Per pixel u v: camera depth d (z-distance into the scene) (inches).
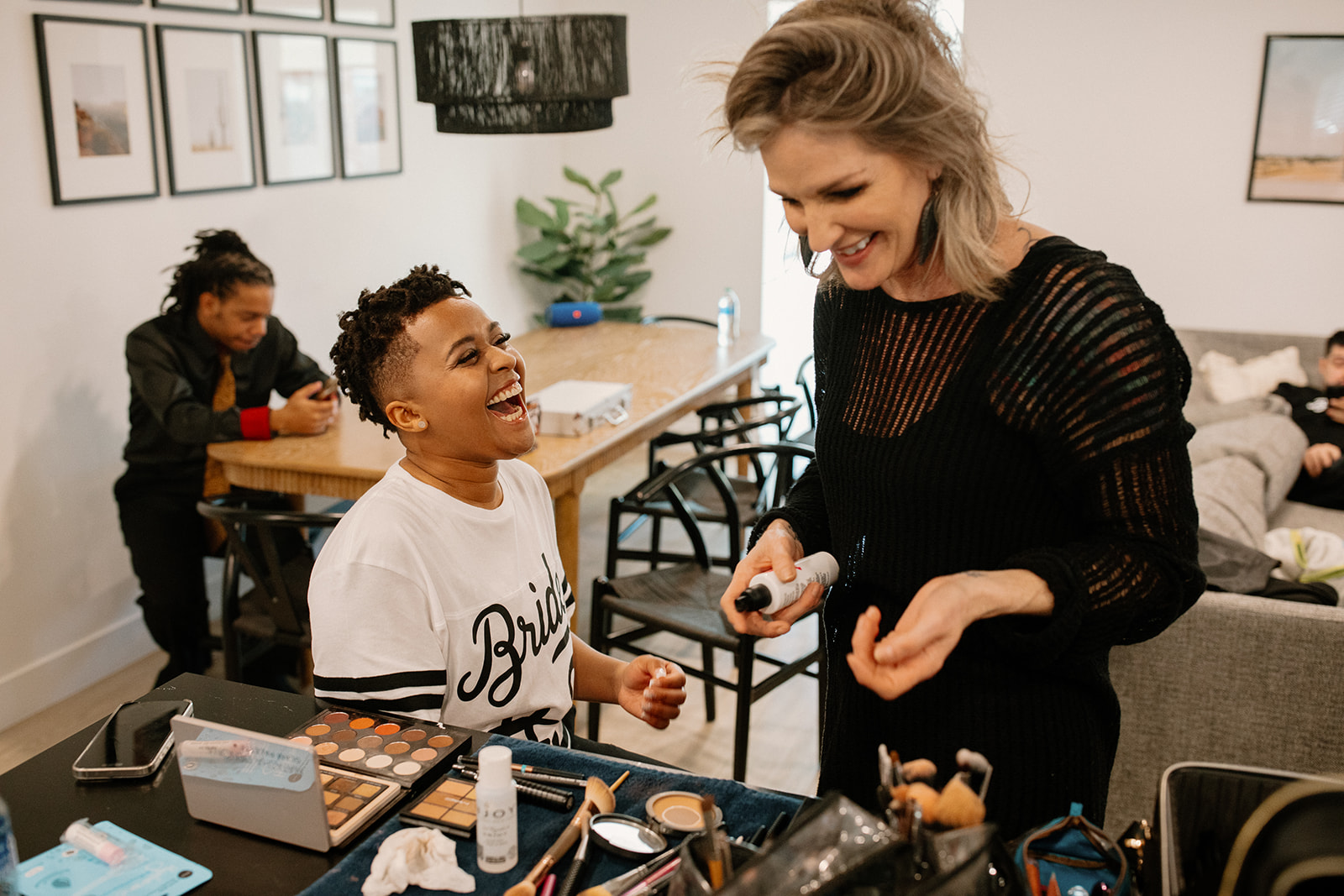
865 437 39.7
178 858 33.9
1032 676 38.4
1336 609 73.8
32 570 112.7
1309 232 164.4
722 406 136.9
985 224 34.9
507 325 207.0
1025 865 30.5
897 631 31.4
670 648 126.4
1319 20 156.8
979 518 37.8
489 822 32.4
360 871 32.8
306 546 112.5
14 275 108.7
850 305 41.0
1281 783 29.0
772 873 25.5
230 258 105.0
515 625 48.0
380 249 167.8
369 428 109.2
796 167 32.4
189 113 127.6
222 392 110.2
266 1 138.2
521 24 117.0
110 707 114.9
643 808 36.1
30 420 111.4
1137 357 33.8
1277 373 137.1
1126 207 172.6
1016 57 171.8
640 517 133.8
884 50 30.5
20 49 107.0
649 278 212.5
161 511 108.0
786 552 41.6
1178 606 35.1
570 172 206.1
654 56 203.2
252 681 113.2
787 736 107.0
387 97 165.6
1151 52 165.6
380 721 41.5
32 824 35.8
